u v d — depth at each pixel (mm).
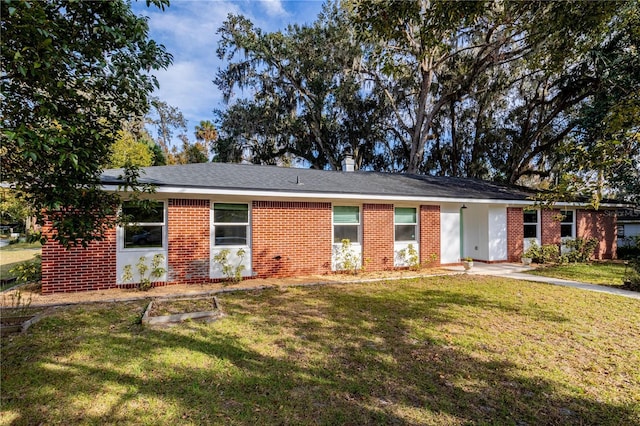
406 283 9188
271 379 3766
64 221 3416
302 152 24922
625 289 8375
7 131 2447
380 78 22156
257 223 9625
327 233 10539
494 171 22641
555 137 19047
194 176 9320
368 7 5684
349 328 5453
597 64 13711
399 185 12414
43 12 2586
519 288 8500
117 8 3191
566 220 14938
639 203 14352
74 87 3221
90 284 7957
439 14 5422
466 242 13977
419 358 4336
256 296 7574
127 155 19797
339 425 2986
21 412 3123
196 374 3854
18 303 6293
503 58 15906
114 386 3582
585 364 4180
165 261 8625
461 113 22781
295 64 22656
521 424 3020
